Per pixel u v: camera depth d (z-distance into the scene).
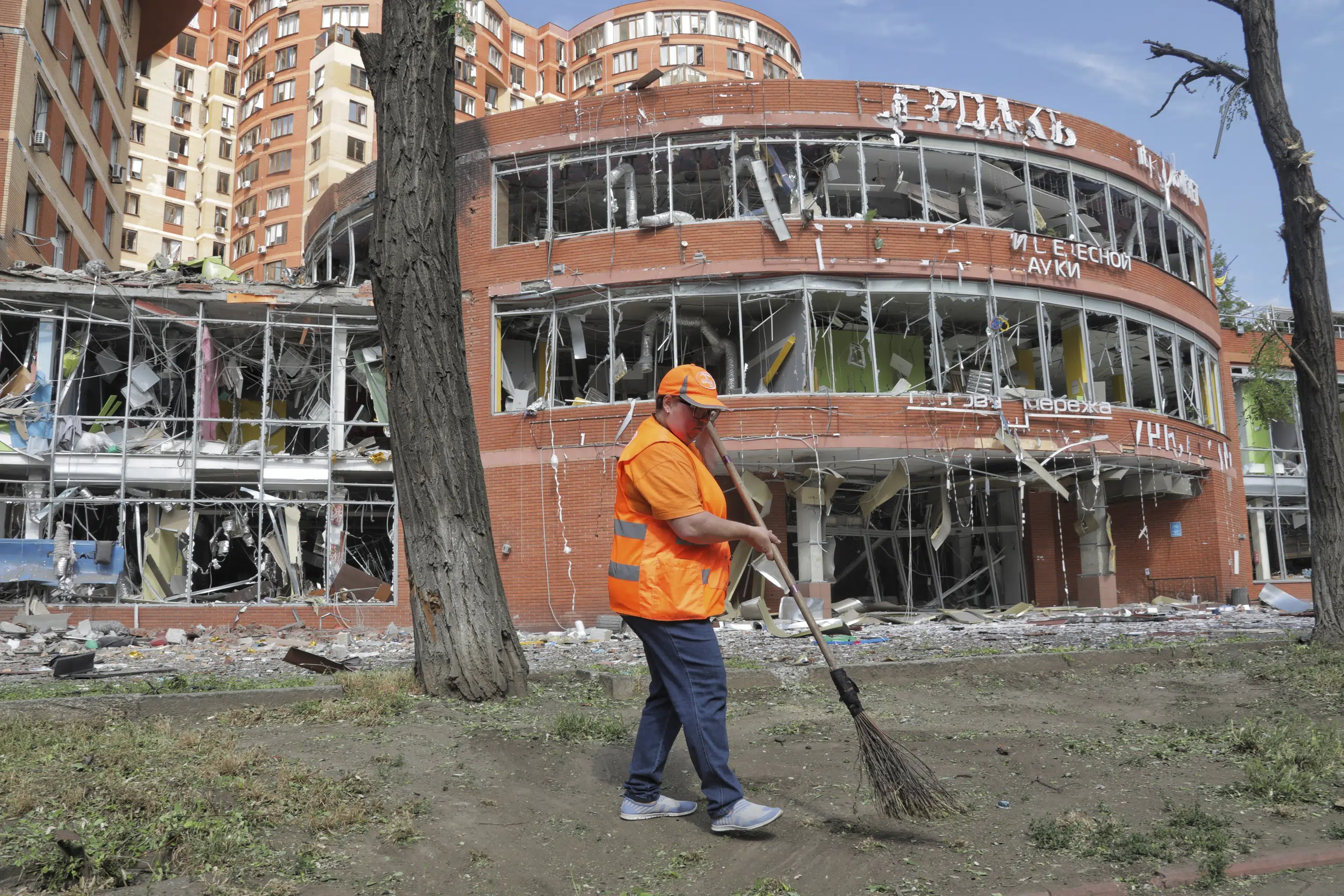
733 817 3.79
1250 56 9.80
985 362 22.48
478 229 20.39
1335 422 9.35
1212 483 23.12
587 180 21.45
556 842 3.81
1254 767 4.60
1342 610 8.94
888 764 3.84
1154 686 7.32
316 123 50.00
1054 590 22.94
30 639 15.41
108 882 3.13
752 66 60.62
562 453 19.14
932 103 20.22
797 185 20.16
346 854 3.54
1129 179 22.42
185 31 55.06
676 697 3.85
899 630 16.45
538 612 18.72
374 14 51.84
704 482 3.89
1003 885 3.34
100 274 18.78
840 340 21.03
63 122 23.88
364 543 21.72
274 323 19.56
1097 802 4.21
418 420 6.32
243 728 5.27
